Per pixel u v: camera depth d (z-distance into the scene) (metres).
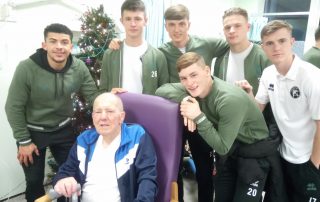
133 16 1.95
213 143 1.43
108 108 1.49
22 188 2.71
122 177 1.48
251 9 4.45
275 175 1.61
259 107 1.68
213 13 4.39
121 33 3.09
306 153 1.59
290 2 4.16
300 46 4.04
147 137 1.55
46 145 2.01
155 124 1.58
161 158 1.55
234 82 1.89
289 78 1.52
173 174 1.53
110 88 2.13
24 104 1.88
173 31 2.02
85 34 2.74
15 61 2.50
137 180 1.49
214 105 1.48
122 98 1.69
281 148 1.69
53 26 1.78
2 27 2.36
